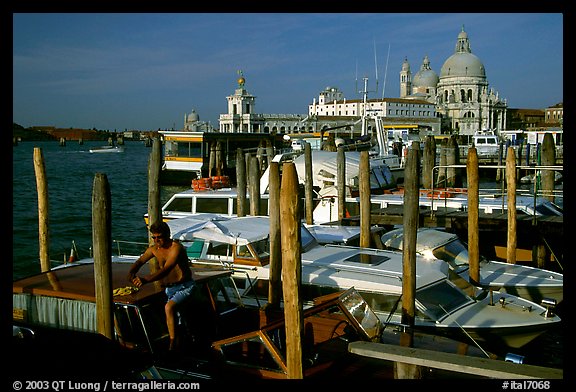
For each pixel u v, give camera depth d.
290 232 8.43
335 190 22.78
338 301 10.25
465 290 12.95
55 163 94.75
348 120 120.38
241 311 11.30
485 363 7.03
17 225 30.81
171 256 9.20
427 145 27.61
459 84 177.25
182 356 9.34
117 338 9.44
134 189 52.38
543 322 11.79
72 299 9.66
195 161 52.19
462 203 21.27
